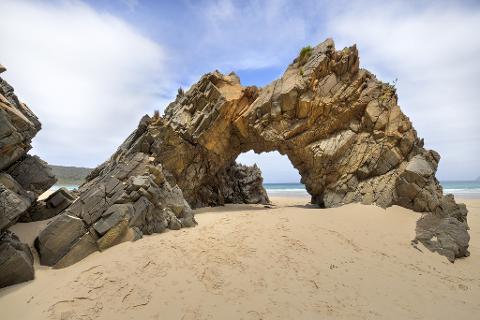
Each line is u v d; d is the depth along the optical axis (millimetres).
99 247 11523
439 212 16391
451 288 10555
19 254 9664
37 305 8469
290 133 21062
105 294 9031
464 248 13430
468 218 21672
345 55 21219
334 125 21109
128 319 8188
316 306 8984
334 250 12742
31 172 14070
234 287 9758
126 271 10141
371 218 16500
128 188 13844
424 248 13633
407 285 10531
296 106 20953
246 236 13695
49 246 11039
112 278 9711
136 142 21328
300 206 22922
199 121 22734
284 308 8844
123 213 12500
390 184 18375
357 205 18438
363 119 20719
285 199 45188
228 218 17281
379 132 19797
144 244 12039
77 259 10977
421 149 18953
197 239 13062
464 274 11805
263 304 8992
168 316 8367
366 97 20859
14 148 12219
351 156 20281
